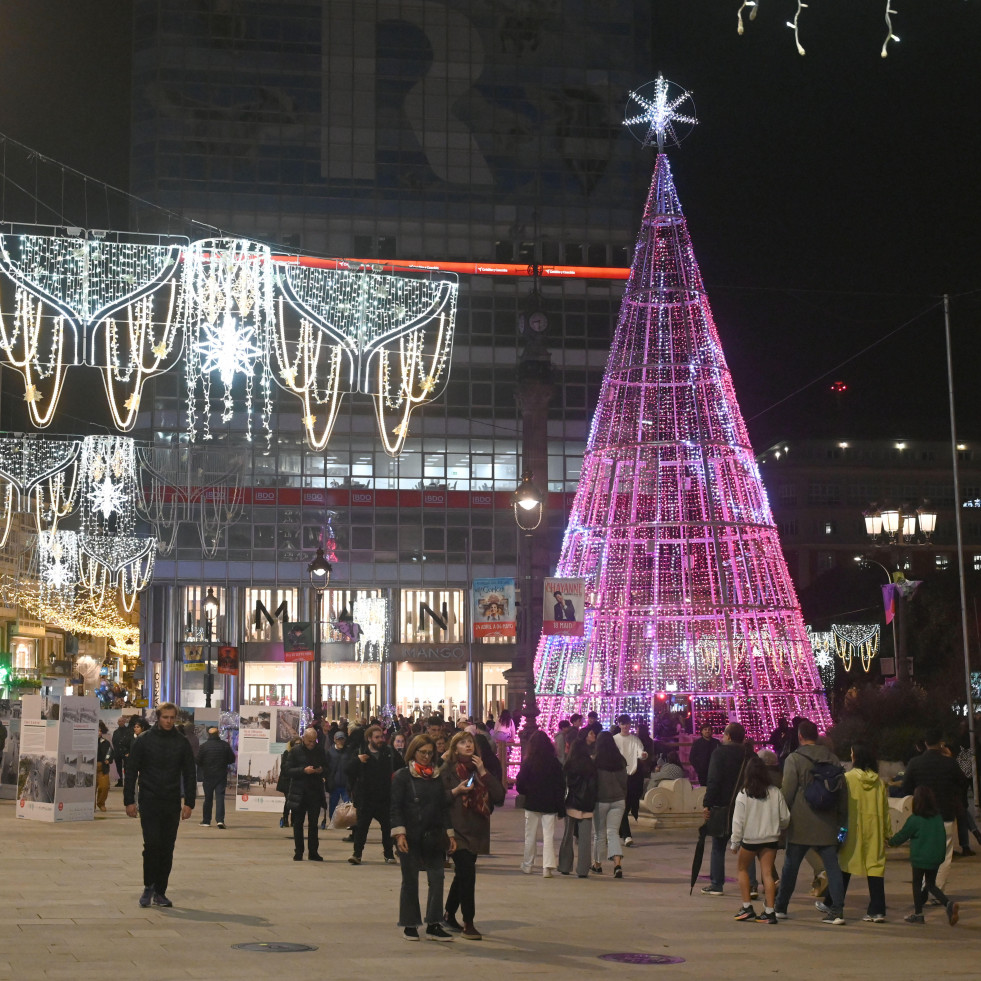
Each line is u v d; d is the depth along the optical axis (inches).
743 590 1473.9
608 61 3058.6
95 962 418.9
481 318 2945.4
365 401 2844.5
